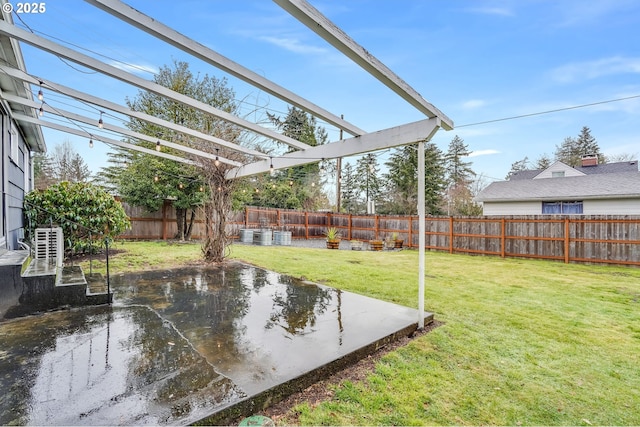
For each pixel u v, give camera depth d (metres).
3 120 5.24
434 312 4.29
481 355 3.07
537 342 3.39
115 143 6.52
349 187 27.28
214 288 5.03
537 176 18.34
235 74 3.49
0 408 1.90
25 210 7.30
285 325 3.45
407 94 3.16
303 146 5.43
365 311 4.01
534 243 9.96
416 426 2.04
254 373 2.38
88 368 2.41
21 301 3.63
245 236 12.83
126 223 8.60
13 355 2.62
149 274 5.98
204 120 8.33
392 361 2.91
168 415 1.87
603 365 2.92
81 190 7.69
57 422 1.79
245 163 7.16
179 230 11.98
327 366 2.58
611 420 2.17
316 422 2.04
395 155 23.84
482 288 5.77
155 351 2.72
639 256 8.32
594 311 4.47
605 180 13.79
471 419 2.13
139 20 2.90
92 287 4.60
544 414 2.22
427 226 12.34
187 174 10.78
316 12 2.50
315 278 6.19
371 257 9.73
